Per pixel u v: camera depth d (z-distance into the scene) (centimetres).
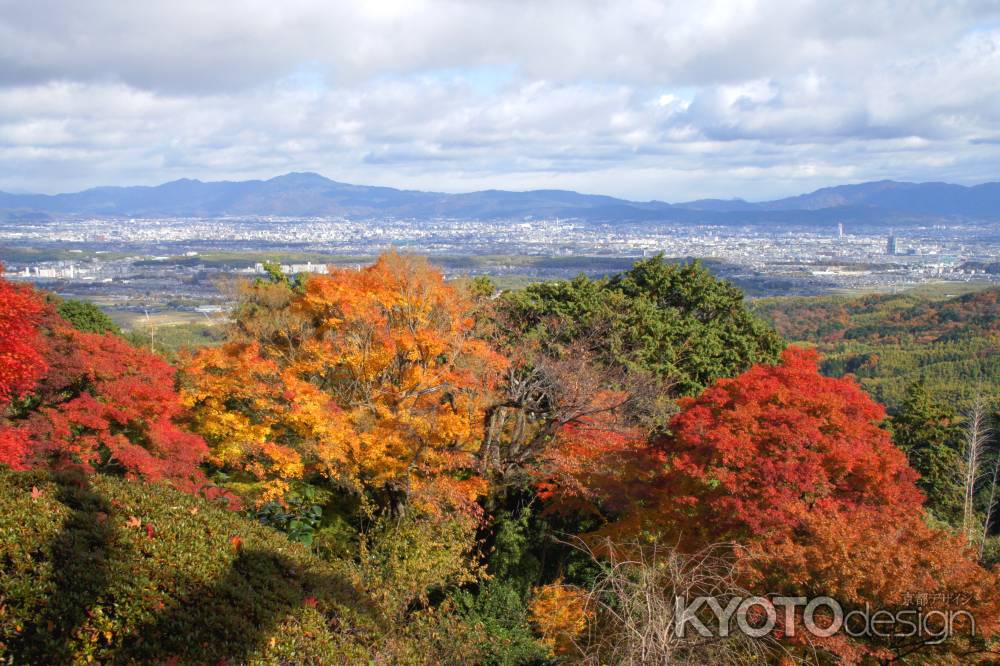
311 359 1777
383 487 1719
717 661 761
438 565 1386
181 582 799
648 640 732
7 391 1166
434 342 1662
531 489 1916
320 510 1745
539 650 1222
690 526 1283
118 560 767
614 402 1825
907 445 2966
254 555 926
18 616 663
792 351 1800
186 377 1714
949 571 891
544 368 1897
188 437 1427
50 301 1412
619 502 1484
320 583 980
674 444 1427
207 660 730
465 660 1114
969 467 2330
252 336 1862
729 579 920
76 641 679
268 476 1817
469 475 1873
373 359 1661
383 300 1684
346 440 1566
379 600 1125
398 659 962
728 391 1505
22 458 1152
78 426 1350
